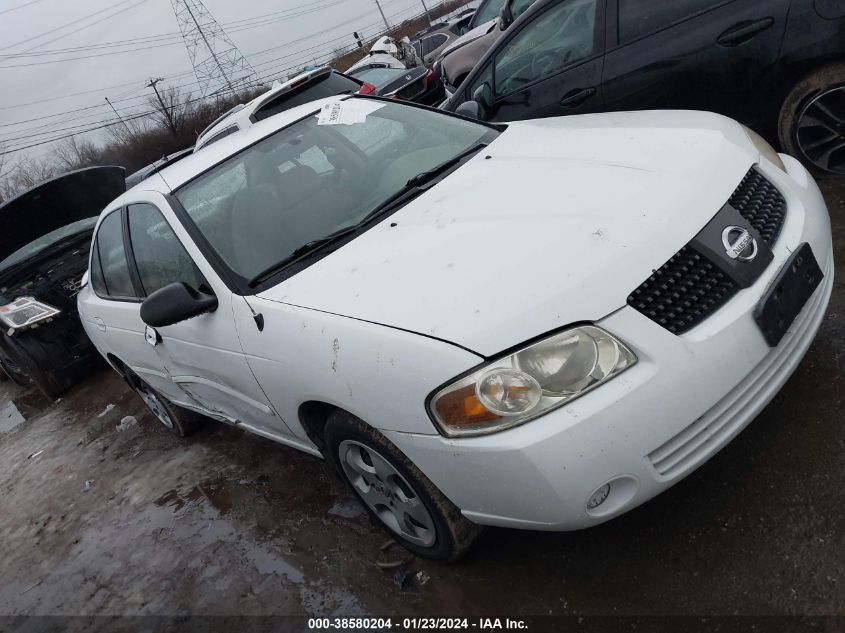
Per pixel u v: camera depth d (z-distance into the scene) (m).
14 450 5.99
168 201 3.15
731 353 1.97
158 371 3.74
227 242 2.88
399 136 3.37
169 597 3.06
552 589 2.28
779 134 3.98
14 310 6.45
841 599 1.87
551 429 1.85
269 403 2.74
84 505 4.32
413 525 2.53
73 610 3.27
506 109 4.99
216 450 4.25
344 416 2.35
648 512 2.40
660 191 2.22
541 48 4.73
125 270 3.63
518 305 1.95
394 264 2.34
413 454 2.11
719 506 2.30
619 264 1.99
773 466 2.35
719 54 3.98
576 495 1.87
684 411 1.91
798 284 2.16
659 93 4.29
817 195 2.56
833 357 2.69
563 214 2.23
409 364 2.01
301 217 2.91
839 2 3.53
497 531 2.57
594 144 2.72
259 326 2.53
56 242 6.68
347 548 2.88
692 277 2.04
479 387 1.90
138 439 5.01
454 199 2.62
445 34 17.31
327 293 2.38
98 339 4.30
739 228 2.15
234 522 3.40
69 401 6.64
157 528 3.65
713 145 2.47
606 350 1.90
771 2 3.74
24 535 4.27
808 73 3.77
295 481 3.52
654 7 4.17
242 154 3.29
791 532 2.11
